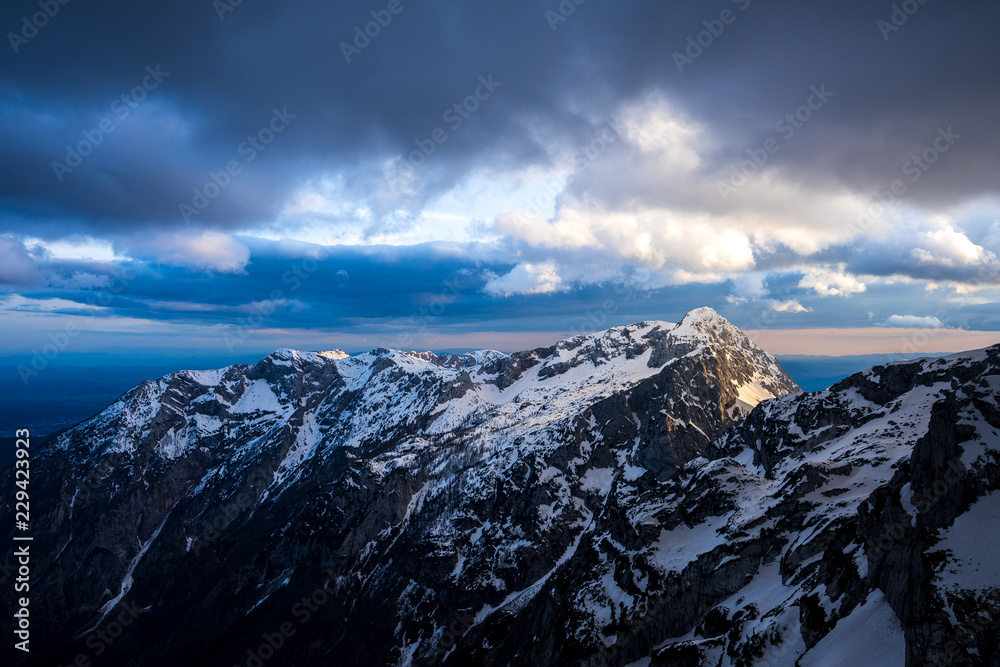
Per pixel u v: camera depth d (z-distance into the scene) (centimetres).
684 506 17512
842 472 15725
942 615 8025
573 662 14388
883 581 9800
